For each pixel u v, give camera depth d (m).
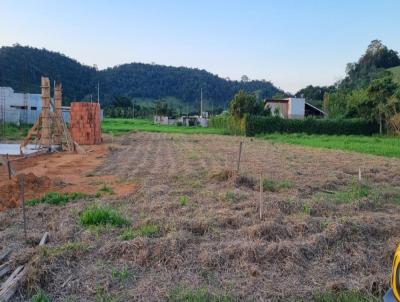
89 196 10.29
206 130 51.50
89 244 6.53
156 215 8.27
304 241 6.73
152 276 5.57
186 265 5.88
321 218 8.17
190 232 7.15
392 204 10.09
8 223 7.93
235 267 5.81
